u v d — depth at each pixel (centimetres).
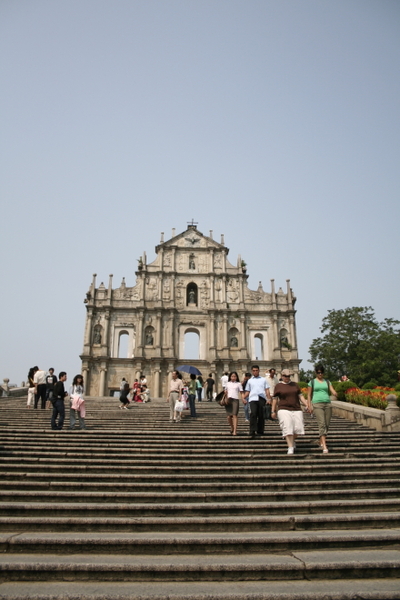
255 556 934
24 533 1032
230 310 6331
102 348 6022
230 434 1991
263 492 1291
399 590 796
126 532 1060
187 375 5922
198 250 6638
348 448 1755
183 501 1250
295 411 1700
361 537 993
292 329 6269
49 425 2311
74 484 1318
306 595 769
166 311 6259
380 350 6600
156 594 771
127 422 2433
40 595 760
